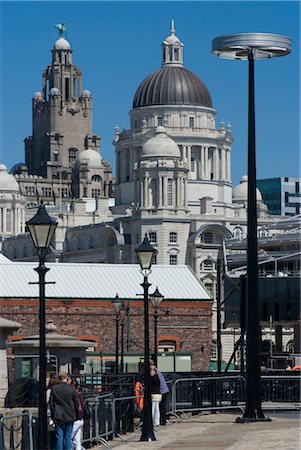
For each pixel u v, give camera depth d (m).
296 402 142.25
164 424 125.06
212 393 137.12
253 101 121.94
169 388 134.25
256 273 119.25
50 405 96.62
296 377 138.00
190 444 101.94
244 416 119.19
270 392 142.75
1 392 126.81
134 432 122.69
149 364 112.56
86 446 108.81
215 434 109.94
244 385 139.25
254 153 121.06
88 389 139.75
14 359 157.88
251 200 120.00
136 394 126.06
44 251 95.75
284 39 121.75
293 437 102.25
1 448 94.38
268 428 112.00
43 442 92.44
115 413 117.75
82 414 99.88
